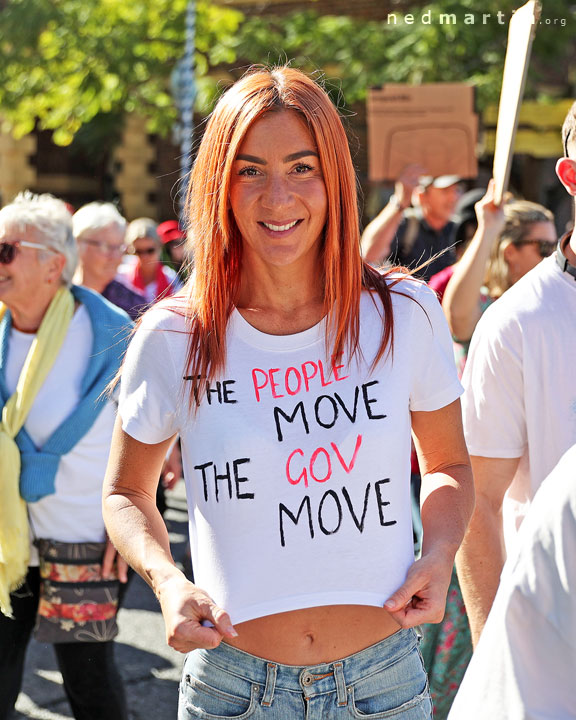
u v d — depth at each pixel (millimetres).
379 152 6141
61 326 3240
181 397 1982
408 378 2016
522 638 1455
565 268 2377
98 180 17469
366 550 1931
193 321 1999
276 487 1923
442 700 3074
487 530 2422
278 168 1940
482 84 10688
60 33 12273
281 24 12266
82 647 3193
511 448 2420
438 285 4473
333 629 1937
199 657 2010
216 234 1992
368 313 2010
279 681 1935
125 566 3180
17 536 3084
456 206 5992
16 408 3172
